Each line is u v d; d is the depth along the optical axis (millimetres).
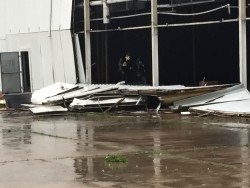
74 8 21609
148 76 23500
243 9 17062
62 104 19156
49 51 22969
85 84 21281
